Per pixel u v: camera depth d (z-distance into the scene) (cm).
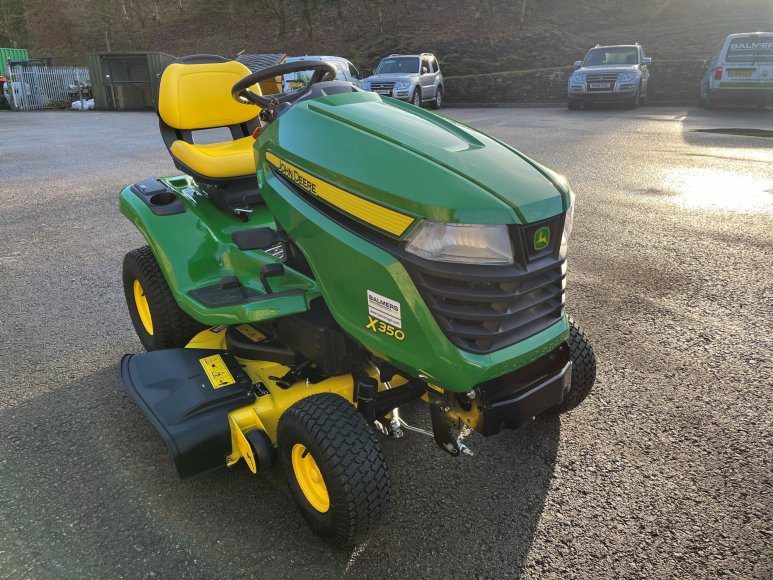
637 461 302
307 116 262
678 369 380
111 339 434
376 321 235
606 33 2852
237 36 3397
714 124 1398
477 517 270
